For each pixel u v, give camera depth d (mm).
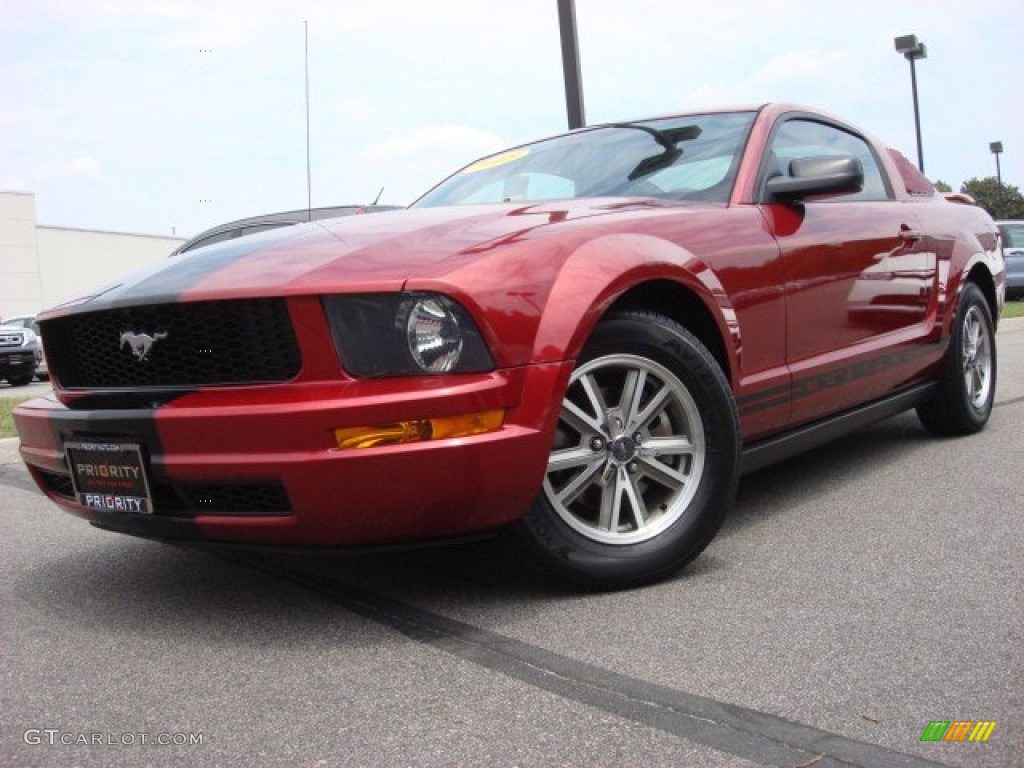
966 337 4855
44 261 43531
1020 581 2738
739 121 3766
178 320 2531
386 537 2455
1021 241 19875
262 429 2367
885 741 1859
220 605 2840
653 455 2834
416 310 2395
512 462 2443
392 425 2348
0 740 2029
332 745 1943
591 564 2697
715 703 2047
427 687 2191
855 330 3809
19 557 3549
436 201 4047
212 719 2090
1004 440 4785
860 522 3430
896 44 20859
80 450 2689
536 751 1875
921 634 2375
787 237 3396
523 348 2473
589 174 3711
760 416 3244
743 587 2775
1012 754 1801
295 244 2752
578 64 8945
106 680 2332
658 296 2980
